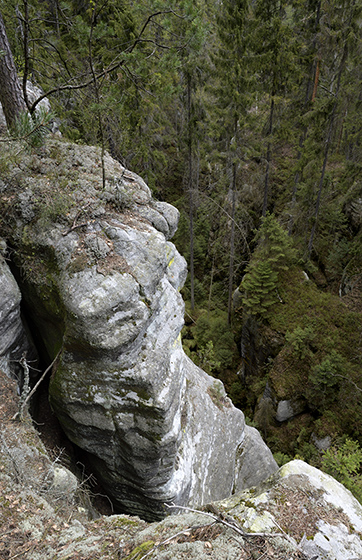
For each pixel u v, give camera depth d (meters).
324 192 17.42
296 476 3.65
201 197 19.19
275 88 14.82
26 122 5.96
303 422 14.62
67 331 5.38
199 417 8.46
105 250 5.62
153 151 15.98
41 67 10.42
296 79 15.28
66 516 4.45
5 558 3.45
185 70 13.70
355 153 15.87
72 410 5.89
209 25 8.88
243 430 10.35
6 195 6.11
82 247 5.66
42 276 5.85
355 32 12.52
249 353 17.20
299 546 2.97
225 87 13.69
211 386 10.01
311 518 3.24
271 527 3.12
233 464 9.87
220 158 15.34
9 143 6.39
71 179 6.41
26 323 6.88
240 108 13.91
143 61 10.18
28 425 5.54
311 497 3.43
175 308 6.67
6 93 6.75
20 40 9.12
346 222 17.36
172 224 7.21
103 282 5.36
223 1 12.72
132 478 6.42
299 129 16.36
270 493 3.46
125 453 6.12
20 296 5.87
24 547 3.59
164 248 6.07
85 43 9.62
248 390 17.11
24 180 6.21
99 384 5.71
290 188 19.20
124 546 3.43
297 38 15.53
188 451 7.41
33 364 7.09
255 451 10.73
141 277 5.68
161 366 5.87
